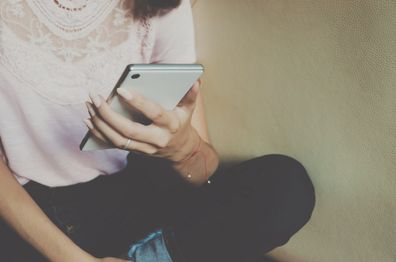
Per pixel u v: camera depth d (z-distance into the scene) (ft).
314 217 3.86
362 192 3.48
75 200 3.35
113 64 3.00
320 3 3.31
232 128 4.17
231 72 3.99
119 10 2.89
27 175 3.13
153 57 3.31
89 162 3.30
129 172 3.62
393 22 3.01
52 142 3.07
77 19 2.76
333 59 3.35
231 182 3.45
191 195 3.54
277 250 4.23
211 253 3.08
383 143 3.26
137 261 3.02
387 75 3.12
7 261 3.18
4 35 2.65
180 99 2.59
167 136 2.66
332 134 3.52
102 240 3.47
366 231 3.54
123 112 2.51
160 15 3.07
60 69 2.85
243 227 3.14
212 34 4.02
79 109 3.01
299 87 3.59
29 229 2.77
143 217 3.55
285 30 3.54
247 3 3.70
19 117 2.90
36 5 2.65
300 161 3.78
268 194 3.28
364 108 3.30
